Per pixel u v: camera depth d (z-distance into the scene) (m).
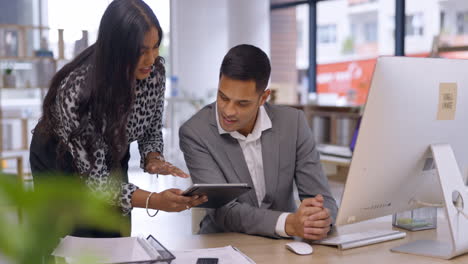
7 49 5.96
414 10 5.99
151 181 5.62
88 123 1.29
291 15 7.73
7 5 7.33
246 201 1.58
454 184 1.24
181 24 8.27
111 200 1.31
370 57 6.67
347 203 1.22
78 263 0.31
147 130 1.69
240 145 1.59
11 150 6.02
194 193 1.23
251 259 1.19
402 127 1.21
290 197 1.67
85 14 5.90
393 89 1.17
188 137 1.60
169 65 8.35
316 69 7.43
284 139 1.61
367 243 1.33
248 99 1.38
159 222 3.71
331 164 3.11
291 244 1.29
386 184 1.25
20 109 6.73
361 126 1.16
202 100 7.30
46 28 6.09
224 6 8.42
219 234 1.46
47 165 1.49
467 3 5.43
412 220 1.48
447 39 5.68
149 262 1.01
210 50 8.42
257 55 1.37
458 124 1.30
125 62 1.24
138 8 1.24
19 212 0.27
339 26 7.03
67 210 0.32
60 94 1.31
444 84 1.25
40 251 0.27
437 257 1.22
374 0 6.55
